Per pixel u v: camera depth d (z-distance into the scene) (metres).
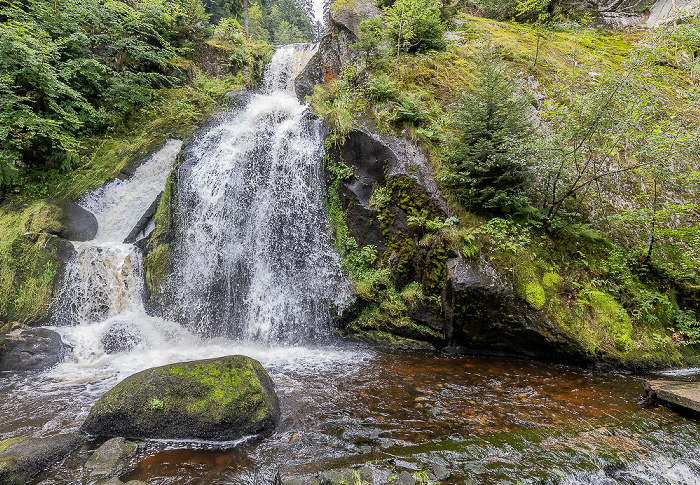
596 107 6.54
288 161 9.25
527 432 4.00
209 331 7.89
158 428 3.94
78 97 9.94
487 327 6.76
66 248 7.79
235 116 11.70
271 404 4.34
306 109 11.02
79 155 10.15
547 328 6.37
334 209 8.75
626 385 5.48
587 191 7.64
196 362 4.48
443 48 11.01
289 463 3.49
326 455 3.61
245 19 25.62
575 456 3.53
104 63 11.78
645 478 3.37
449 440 3.82
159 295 8.01
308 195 8.90
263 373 4.86
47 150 9.95
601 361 6.20
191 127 11.38
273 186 9.06
